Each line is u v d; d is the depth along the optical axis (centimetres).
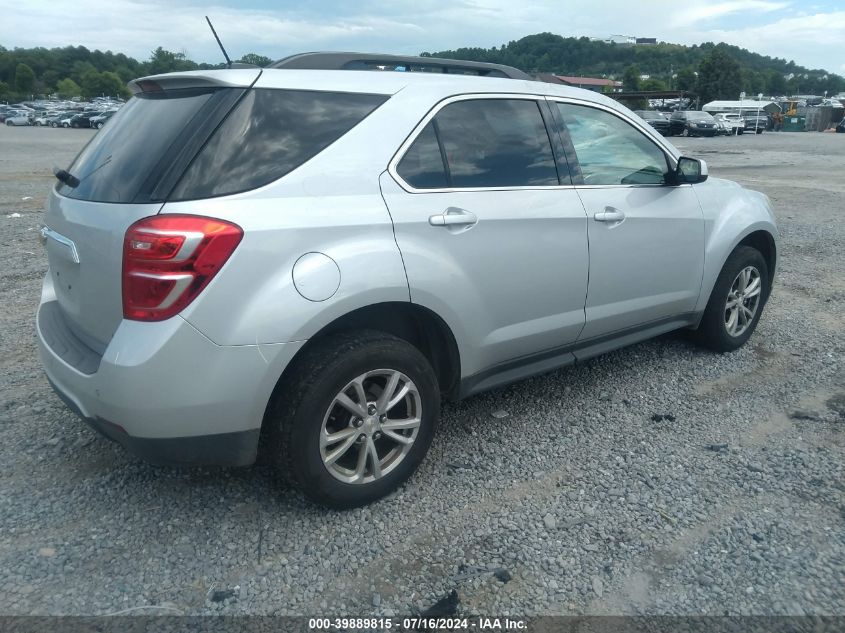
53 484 334
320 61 337
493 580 271
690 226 443
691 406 420
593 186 393
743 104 5344
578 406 421
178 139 275
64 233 303
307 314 276
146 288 257
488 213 336
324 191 290
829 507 315
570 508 316
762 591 264
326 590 266
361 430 304
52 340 312
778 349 516
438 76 346
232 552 286
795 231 978
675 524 304
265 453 299
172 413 263
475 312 336
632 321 426
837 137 4031
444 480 340
